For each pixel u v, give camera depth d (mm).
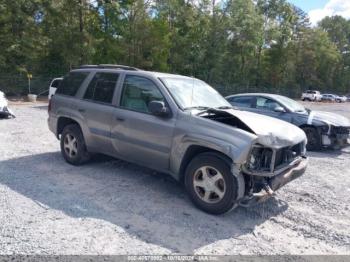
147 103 4812
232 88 46156
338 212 4484
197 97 4957
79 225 3641
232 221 4012
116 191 4793
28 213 3873
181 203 4461
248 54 49375
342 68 78188
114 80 5379
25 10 26234
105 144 5340
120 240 3369
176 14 41219
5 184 4832
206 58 44188
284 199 4887
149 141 4680
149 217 3967
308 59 61000
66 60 28047
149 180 5348
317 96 52312
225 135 3959
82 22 28109
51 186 4852
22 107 17266
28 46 26016
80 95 5816
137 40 34281
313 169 6902
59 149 7301
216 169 4023
